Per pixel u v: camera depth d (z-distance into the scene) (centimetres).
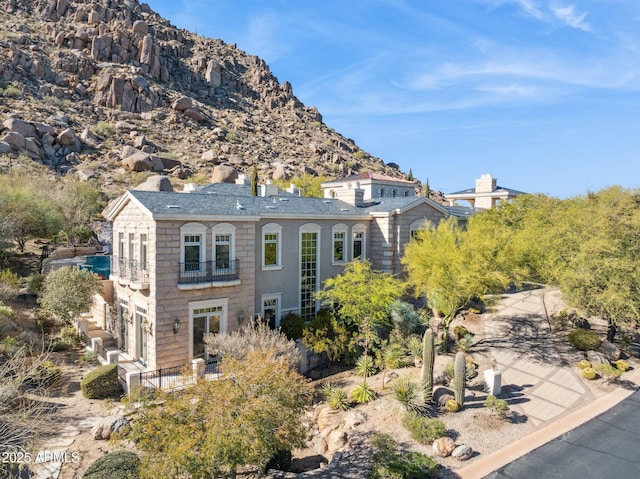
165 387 1875
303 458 1662
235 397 1191
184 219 2155
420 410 1806
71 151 6188
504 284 2291
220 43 14800
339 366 2484
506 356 2422
